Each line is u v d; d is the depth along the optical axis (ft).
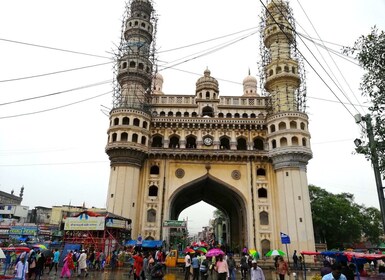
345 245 138.10
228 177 107.45
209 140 112.57
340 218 130.72
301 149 101.76
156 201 102.94
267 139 110.22
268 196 104.53
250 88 153.17
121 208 96.12
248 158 108.68
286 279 61.11
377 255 42.60
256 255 64.80
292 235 93.76
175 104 119.55
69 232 80.59
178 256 82.33
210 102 119.85
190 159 108.88
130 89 114.73
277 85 115.75
